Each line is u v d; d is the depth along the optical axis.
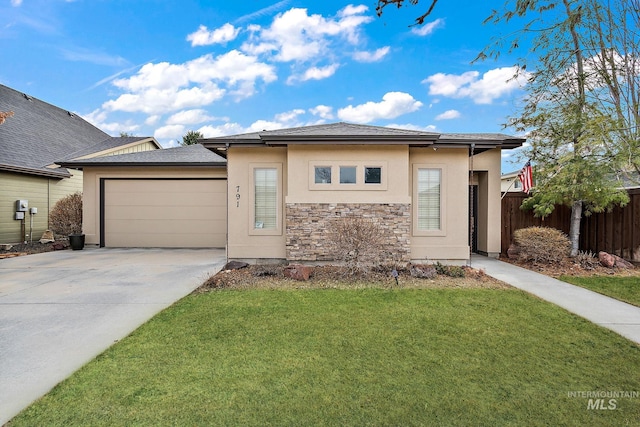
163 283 7.28
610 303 5.77
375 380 3.31
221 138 9.08
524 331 4.51
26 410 2.86
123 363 3.66
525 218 10.70
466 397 3.03
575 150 8.80
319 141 8.48
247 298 6.03
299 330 4.56
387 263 8.39
